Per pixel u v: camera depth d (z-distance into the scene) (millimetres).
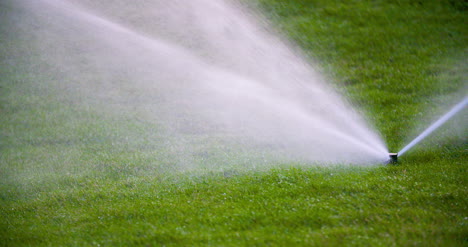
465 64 11727
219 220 5559
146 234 5324
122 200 6582
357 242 4859
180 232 5305
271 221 5441
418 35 13750
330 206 5754
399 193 6055
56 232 5664
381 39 13781
